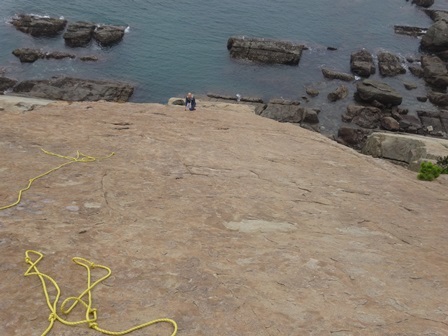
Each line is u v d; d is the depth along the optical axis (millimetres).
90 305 6562
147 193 11156
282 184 13750
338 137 38938
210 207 10914
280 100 42781
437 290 8125
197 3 63938
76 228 8859
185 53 51031
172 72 47219
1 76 41938
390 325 6848
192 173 13344
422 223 11875
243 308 6988
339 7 67750
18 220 8812
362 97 44188
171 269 7867
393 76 50188
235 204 11359
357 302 7445
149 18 57625
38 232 8477
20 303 6570
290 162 16875
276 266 8383
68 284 7109
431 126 41062
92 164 12578
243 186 12922
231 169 14406
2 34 49312
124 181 11703
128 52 49656
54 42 49438
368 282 8133
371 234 10648
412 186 15953
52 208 9547
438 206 13695
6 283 6953
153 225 9500
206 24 58156
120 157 13711
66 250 8023
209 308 6918
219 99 43281
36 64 45156
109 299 6902
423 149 25188
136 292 7141
